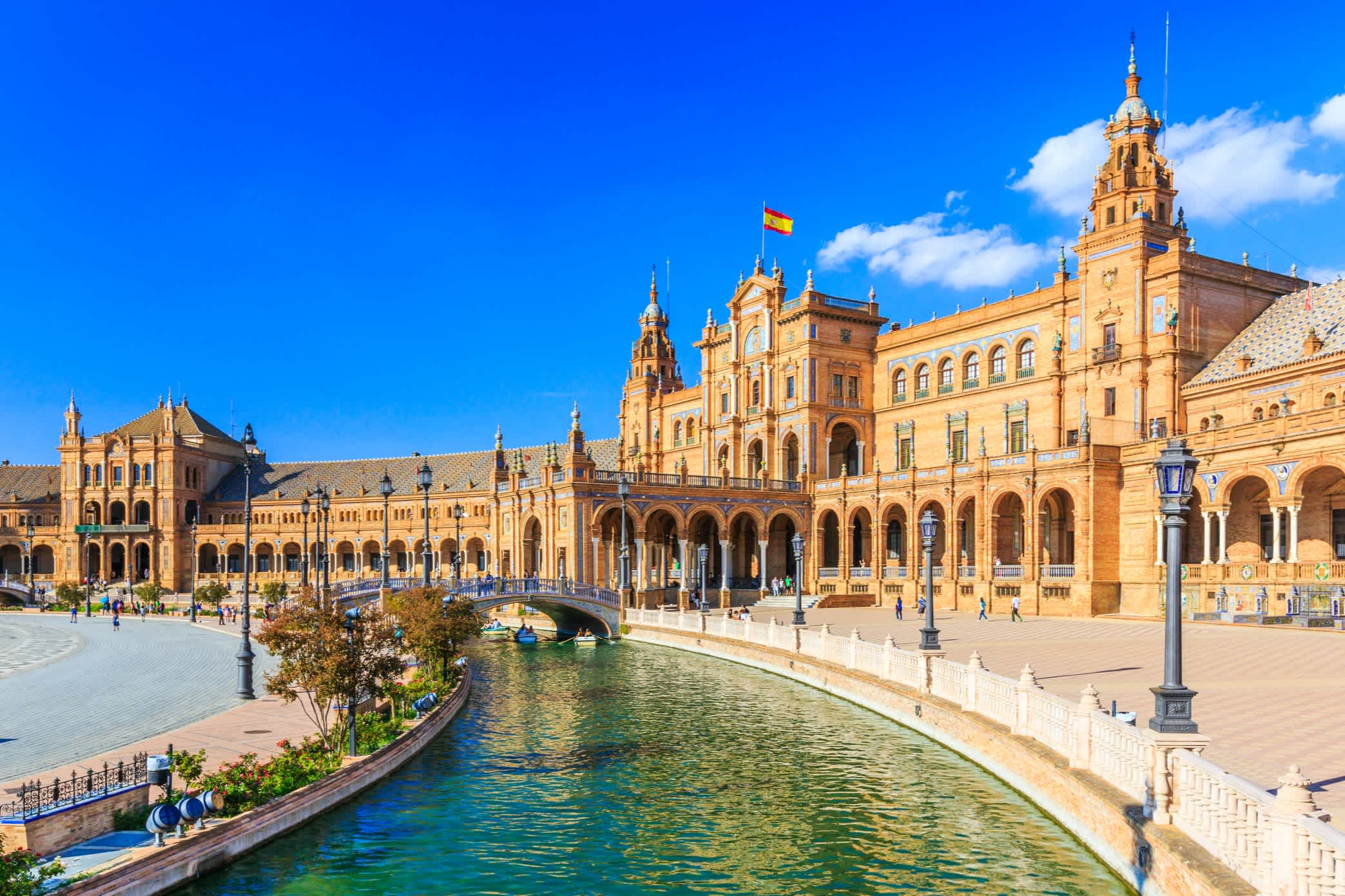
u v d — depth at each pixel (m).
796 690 41.06
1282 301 66.50
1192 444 56.97
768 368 91.06
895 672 34.25
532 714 36.31
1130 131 68.88
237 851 19.67
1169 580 16.34
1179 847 14.60
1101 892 17.20
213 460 139.88
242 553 135.62
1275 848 11.80
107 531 129.00
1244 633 46.12
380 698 33.00
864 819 22.36
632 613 67.94
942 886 18.34
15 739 26.31
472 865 20.12
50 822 17.44
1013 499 71.88
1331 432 48.16
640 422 114.19
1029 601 64.44
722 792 25.00
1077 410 70.69
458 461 133.50
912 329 85.88
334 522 131.75
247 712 30.83
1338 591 46.75
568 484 77.25
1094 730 19.22
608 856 20.59
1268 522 55.41
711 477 82.06
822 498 84.31
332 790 23.22
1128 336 67.06
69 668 43.25
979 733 25.89
